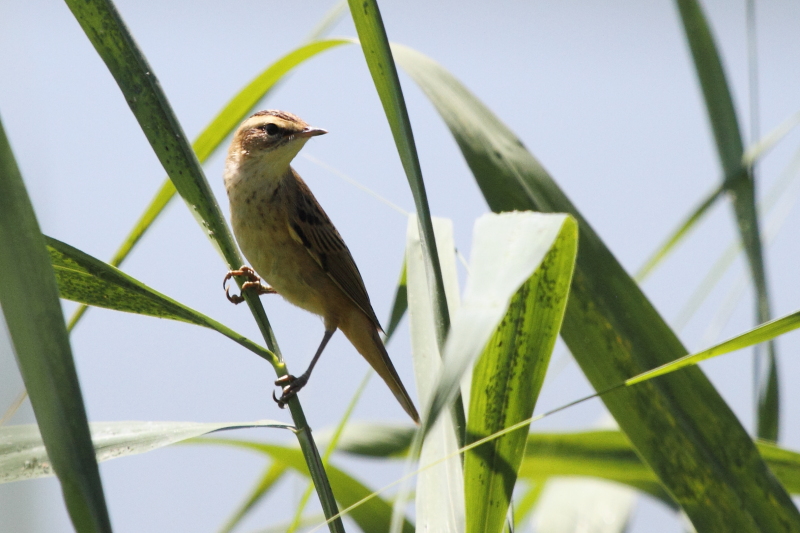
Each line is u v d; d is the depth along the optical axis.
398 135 4.34
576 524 4.88
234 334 4.78
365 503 4.82
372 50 4.41
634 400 4.77
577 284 4.77
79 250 4.77
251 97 4.82
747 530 4.72
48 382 3.21
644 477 4.84
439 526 4.76
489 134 4.78
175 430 4.64
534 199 4.77
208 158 4.82
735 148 4.83
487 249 3.37
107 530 3.15
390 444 4.85
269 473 4.84
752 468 4.76
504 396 4.53
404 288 4.80
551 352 4.45
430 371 4.78
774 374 4.82
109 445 4.53
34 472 4.33
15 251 3.28
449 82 4.79
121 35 4.79
